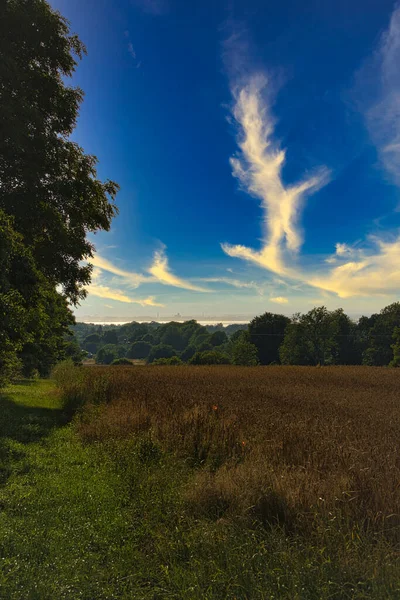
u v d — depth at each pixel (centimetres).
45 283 1213
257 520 420
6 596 285
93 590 312
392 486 468
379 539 366
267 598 289
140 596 314
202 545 381
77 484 550
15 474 582
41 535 388
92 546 390
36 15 1014
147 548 404
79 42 1150
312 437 735
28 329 1108
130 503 512
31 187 1058
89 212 1324
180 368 3725
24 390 1912
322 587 295
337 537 372
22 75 995
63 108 1117
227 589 304
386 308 8062
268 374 3084
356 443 674
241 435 752
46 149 1056
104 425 896
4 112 913
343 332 8925
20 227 1077
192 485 540
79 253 1272
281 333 9494
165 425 848
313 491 472
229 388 1791
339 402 1465
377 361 7681
